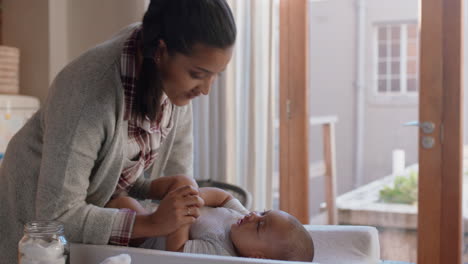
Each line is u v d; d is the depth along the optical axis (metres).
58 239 1.08
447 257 2.69
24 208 1.33
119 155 1.30
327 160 3.01
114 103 1.23
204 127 3.12
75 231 1.20
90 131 1.20
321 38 2.98
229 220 1.46
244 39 3.03
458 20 2.63
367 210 2.92
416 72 2.78
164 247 1.40
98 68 1.23
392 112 2.84
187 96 1.26
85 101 1.20
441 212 2.70
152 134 1.42
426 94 2.71
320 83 3.00
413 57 2.78
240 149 3.06
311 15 2.99
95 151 1.23
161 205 1.24
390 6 2.82
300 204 3.06
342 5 2.92
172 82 1.23
